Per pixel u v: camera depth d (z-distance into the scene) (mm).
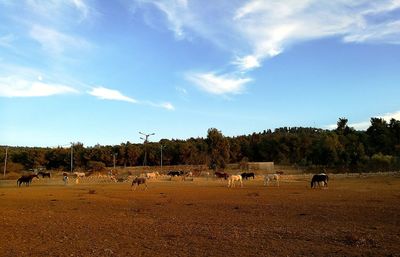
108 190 47594
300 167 113625
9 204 31281
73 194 41750
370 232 16328
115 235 16766
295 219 20578
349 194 35719
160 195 38594
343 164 109875
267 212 23672
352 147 113875
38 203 31984
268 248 13648
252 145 152250
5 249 14219
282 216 21812
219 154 131000
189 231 17391
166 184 60906
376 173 84125
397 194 35000
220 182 66375
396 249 13102
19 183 64500
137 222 20578
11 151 152750
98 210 26578
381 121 139000
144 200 33469
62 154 143625
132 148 142250
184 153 135500
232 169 112438
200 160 128875
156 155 140375
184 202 31031
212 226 18750
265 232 16750
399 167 101875
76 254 13266
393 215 21266
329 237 15359
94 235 16844
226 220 20734
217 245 14289
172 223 19984
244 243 14531
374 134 135875
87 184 66125
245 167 114812
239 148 149500
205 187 51594
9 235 17031
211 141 135750
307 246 13852
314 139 145125
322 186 48312
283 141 146875
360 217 20766
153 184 61000
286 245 14070
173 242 15016
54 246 14648
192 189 47438
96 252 13516
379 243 14094
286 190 42906
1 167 116312
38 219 22172
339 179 67125
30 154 140625
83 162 142625
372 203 27406
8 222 20969
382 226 17875
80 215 23906
